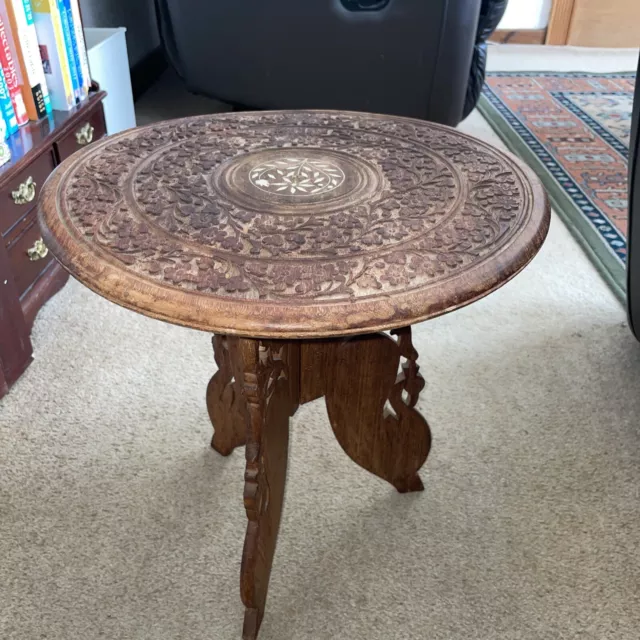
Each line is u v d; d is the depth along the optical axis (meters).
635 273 1.20
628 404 1.26
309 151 0.93
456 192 0.83
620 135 2.47
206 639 0.87
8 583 0.93
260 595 0.86
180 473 1.11
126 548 0.98
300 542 1.00
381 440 0.98
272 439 0.81
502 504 1.06
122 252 0.70
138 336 1.42
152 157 0.90
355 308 0.63
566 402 1.27
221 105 2.64
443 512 1.05
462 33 1.82
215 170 0.87
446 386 1.30
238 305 0.63
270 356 0.76
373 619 0.89
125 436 1.18
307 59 1.97
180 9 2.00
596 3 3.53
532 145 2.36
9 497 1.05
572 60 3.41
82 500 1.06
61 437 1.17
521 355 1.39
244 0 1.90
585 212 1.93
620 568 0.96
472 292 0.67
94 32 1.80
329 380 0.90
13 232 1.27
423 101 1.97
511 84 3.00
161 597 0.92
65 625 0.88
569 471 1.12
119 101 1.87
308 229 0.74
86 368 1.33
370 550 0.99
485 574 0.95
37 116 1.38
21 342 1.29
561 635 0.87
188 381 1.31
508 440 1.18
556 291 1.59
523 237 0.74
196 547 0.99
